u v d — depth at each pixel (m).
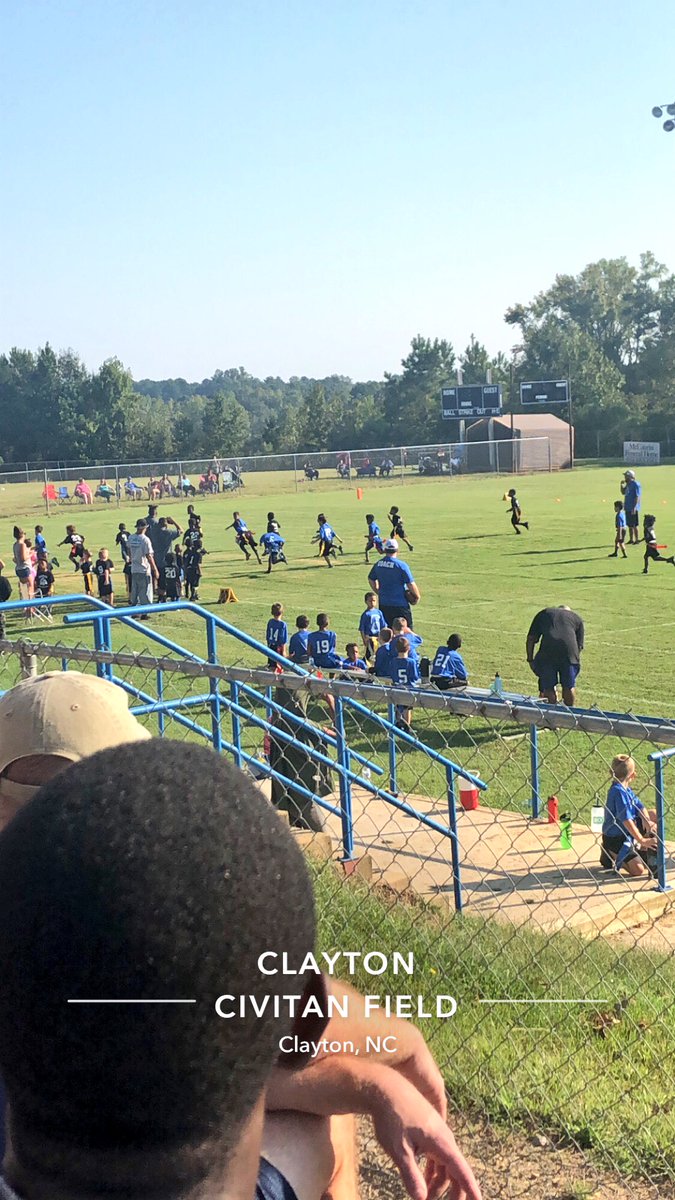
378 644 20.75
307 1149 1.55
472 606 25.58
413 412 117.94
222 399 121.38
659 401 117.19
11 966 0.91
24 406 133.50
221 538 44.81
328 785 10.02
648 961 6.80
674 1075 4.75
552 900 8.98
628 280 143.00
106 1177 0.94
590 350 128.75
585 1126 4.35
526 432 84.62
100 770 1.00
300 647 18.45
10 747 2.35
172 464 79.81
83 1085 0.91
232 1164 0.99
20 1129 0.96
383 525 45.44
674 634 21.36
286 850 1.02
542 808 11.59
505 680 18.47
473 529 42.47
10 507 67.06
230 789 1.01
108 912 0.91
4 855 0.95
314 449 118.38
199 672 6.23
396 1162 1.74
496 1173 4.14
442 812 11.27
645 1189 4.00
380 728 15.16
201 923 0.93
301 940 1.01
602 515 45.91
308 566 35.06
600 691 17.22
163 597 29.73
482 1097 4.59
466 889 9.26
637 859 9.48
